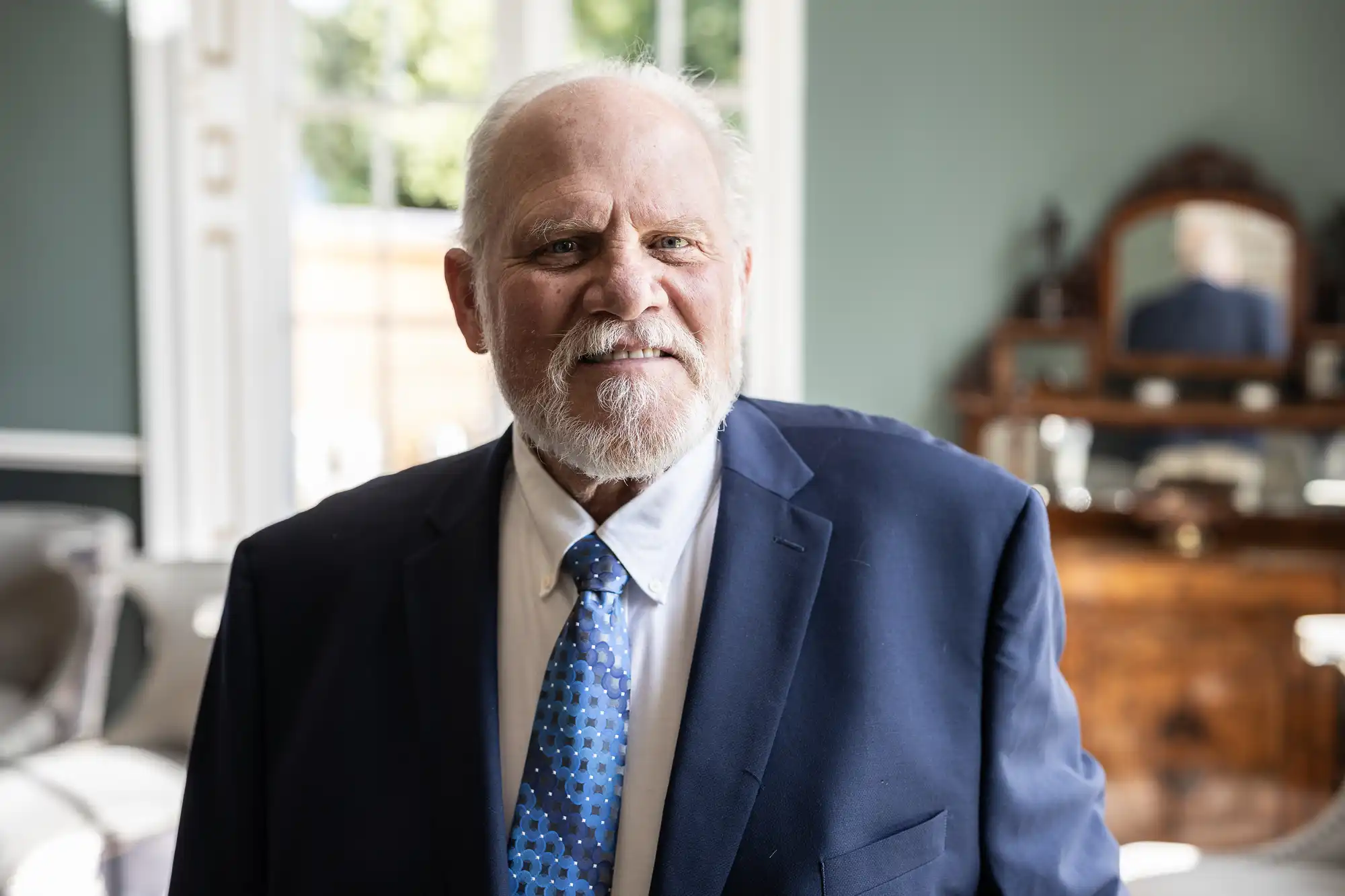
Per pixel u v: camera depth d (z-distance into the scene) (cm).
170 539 420
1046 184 382
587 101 108
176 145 411
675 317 107
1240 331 379
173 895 120
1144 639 353
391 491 130
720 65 395
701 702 105
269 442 423
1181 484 377
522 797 104
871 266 388
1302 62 371
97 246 418
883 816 106
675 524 113
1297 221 373
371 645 117
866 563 113
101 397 422
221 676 124
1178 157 377
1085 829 117
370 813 110
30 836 240
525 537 117
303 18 415
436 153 415
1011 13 379
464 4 410
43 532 351
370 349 423
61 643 330
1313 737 345
